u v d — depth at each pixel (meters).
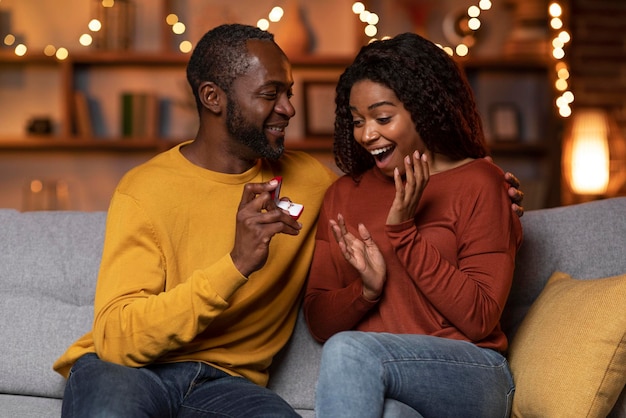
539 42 5.12
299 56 5.00
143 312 1.73
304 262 2.04
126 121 5.00
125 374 1.71
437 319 1.88
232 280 1.71
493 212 1.88
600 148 4.93
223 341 1.91
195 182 1.95
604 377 1.75
